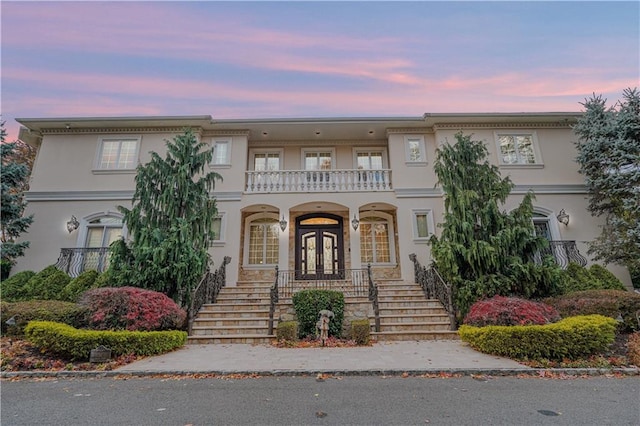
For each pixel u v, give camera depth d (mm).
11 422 3670
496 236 9492
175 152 10836
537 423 3559
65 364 6109
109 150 13789
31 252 12398
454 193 10500
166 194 9992
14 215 10781
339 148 15625
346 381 5172
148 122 13711
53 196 13031
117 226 12906
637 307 7785
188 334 8789
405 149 14211
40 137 14523
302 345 7902
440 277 10031
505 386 4867
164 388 4895
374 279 13328
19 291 10062
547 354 6098
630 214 10750
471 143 11234
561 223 12867
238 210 13328
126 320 7465
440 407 4039
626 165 10977
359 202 13617
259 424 3570
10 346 6801
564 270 10633
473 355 6652
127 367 5922
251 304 10141
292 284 11711
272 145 15555
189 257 9227
